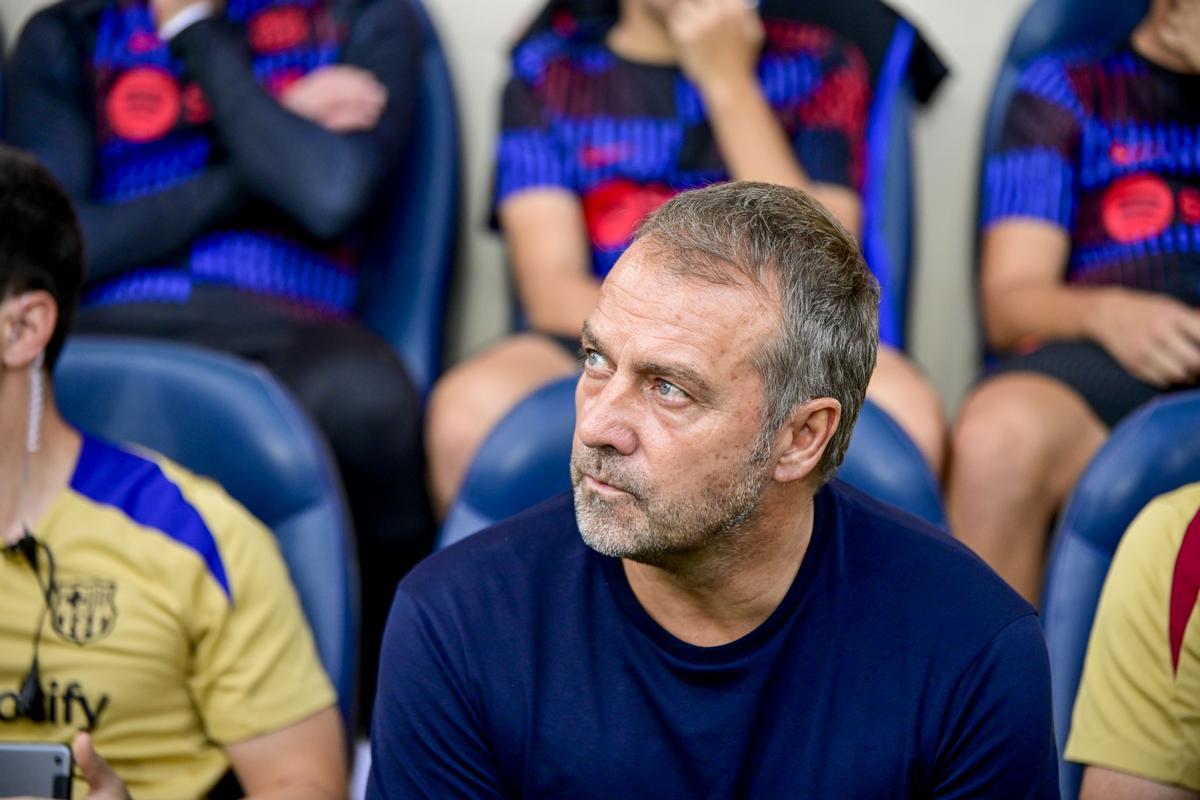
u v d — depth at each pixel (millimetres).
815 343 1429
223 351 2668
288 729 1882
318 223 2756
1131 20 2934
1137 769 1710
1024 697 1502
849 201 2812
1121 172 2826
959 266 3258
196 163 2926
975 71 3242
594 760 1523
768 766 1516
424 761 1572
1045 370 2506
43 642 1842
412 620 1576
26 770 1580
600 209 2859
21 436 1845
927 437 2367
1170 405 1958
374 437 2570
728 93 2787
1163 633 1715
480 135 3293
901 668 1512
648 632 1520
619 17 3035
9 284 1790
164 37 2941
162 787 1856
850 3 3020
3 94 3127
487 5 3285
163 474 1923
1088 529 1935
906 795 1513
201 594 1869
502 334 3289
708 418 1390
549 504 1655
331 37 2963
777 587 1517
